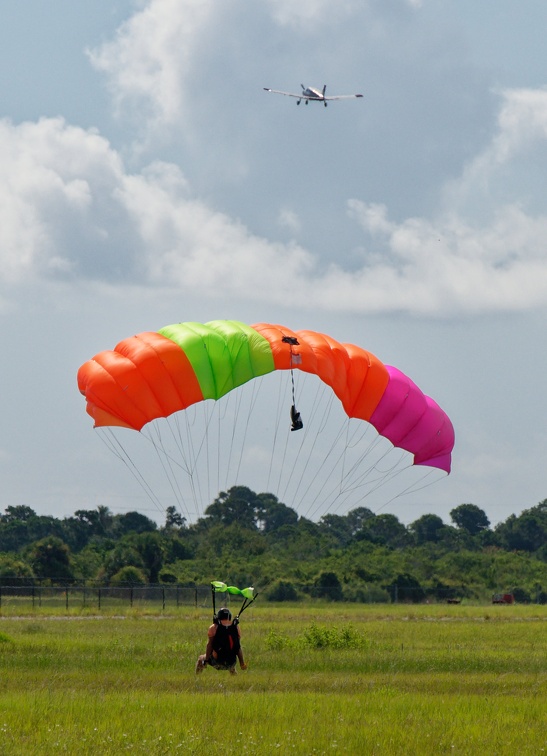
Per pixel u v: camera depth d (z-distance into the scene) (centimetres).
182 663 6228
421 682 5506
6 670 5722
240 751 3447
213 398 6969
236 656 5547
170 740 3569
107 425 6925
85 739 3547
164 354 6962
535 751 3572
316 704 4412
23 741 3506
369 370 7538
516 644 8638
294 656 6881
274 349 7081
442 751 3541
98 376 6975
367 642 8044
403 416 7544
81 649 7200
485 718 4169
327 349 7275
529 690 5228
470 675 5944
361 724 3966
